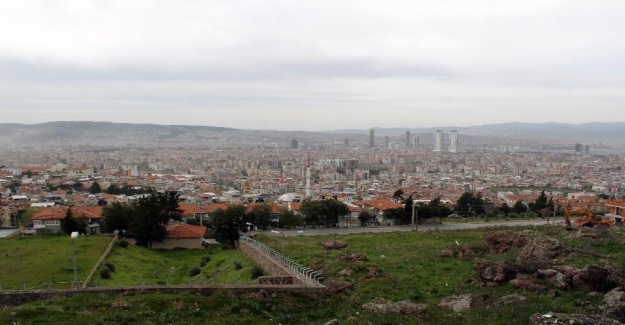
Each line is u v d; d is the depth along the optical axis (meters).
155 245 94.62
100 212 121.62
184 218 137.62
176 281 64.81
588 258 51.75
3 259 69.38
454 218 150.00
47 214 118.56
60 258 70.44
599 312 34.66
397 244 77.44
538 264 46.56
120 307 39.25
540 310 35.50
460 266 55.34
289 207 150.50
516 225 113.06
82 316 37.00
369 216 137.00
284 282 49.97
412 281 49.31
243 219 108.56
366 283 48.28
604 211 153.25
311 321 38.47
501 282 45.53
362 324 35.25
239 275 62.78
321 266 57.91
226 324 36.88
